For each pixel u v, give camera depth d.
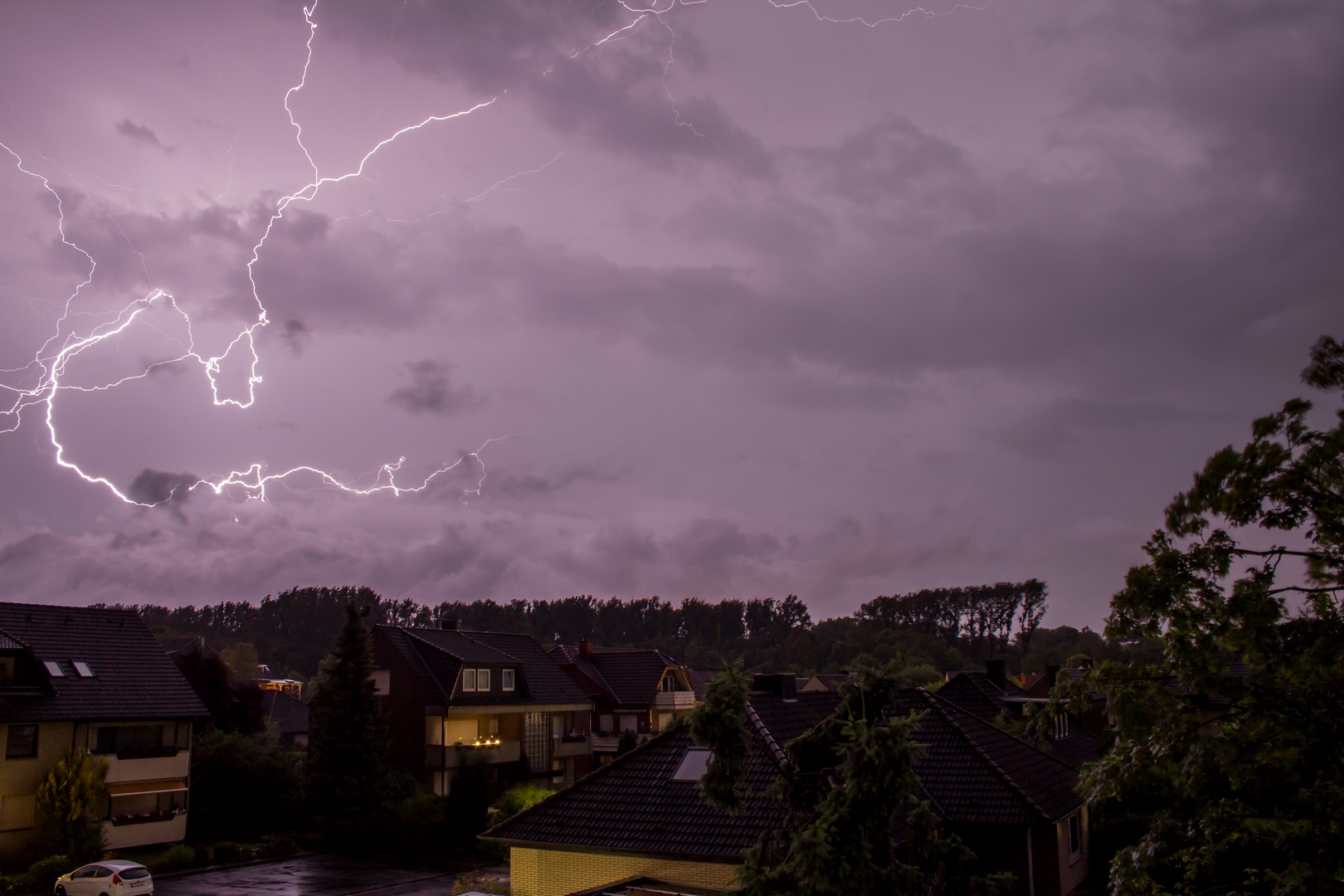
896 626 140.62
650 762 17.56
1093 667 9.29
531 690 44.75
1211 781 8.00
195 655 40.00
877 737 9.40
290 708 59.97
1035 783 20.02
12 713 27.34
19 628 30.81
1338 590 8.07
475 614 156.12
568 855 15.98
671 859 14.86
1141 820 22.31
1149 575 8.63
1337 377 8.14
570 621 158.00
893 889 9.31
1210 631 8.27
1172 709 8.37
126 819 29.12
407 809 32.72
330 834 32.09
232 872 27.95
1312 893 7.02
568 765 46.69
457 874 27.94
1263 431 8.30
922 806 10.54
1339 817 7.48
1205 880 9.56
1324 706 7.94
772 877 9.64
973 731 21.06
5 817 26.80
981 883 10.48
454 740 40.62
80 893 23.31
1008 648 135.75
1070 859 20.48
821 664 125.25
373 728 34.12
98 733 29.61
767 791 11.07
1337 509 8.04
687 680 54.16
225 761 33.94
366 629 35.62
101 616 33.59
